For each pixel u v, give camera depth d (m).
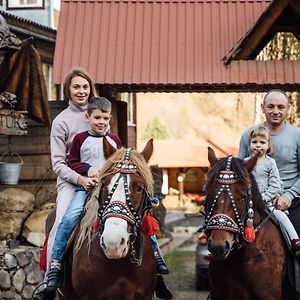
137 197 5.79
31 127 12.23
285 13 12.83
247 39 12.59
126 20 13.52
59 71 12.70
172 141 48.62
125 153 5.94
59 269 6.45
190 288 14.21
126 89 13.63
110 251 5.54
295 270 6.59
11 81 11.61
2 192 11.14
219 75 12.67
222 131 52.53
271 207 6.67
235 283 6.39
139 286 6.18
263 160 6.68
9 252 10.36
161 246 21.02
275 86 13.28
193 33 13.38
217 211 5.93
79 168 6.59
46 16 16.97
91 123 6.67
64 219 6.52
